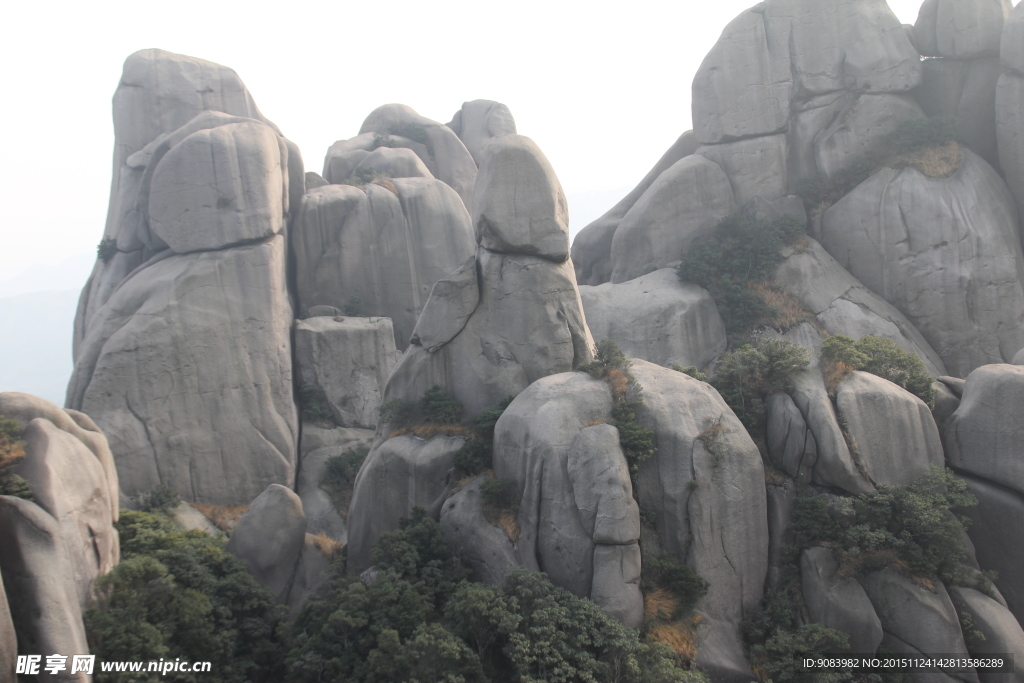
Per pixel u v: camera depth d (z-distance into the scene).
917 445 25.36
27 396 21.23
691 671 20.73
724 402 25.81
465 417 29.53
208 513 37.25
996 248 42.03
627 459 23.78
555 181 30.61
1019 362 29.20
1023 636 22.38
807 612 23.34
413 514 26.75
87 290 46.09
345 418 43.56
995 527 24.66
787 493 25.06
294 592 26.89
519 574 22.03
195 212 40.19
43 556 17.80
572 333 29.72
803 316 43.38
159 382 37.38
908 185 43.97
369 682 20.23
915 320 43.81
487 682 19.97
